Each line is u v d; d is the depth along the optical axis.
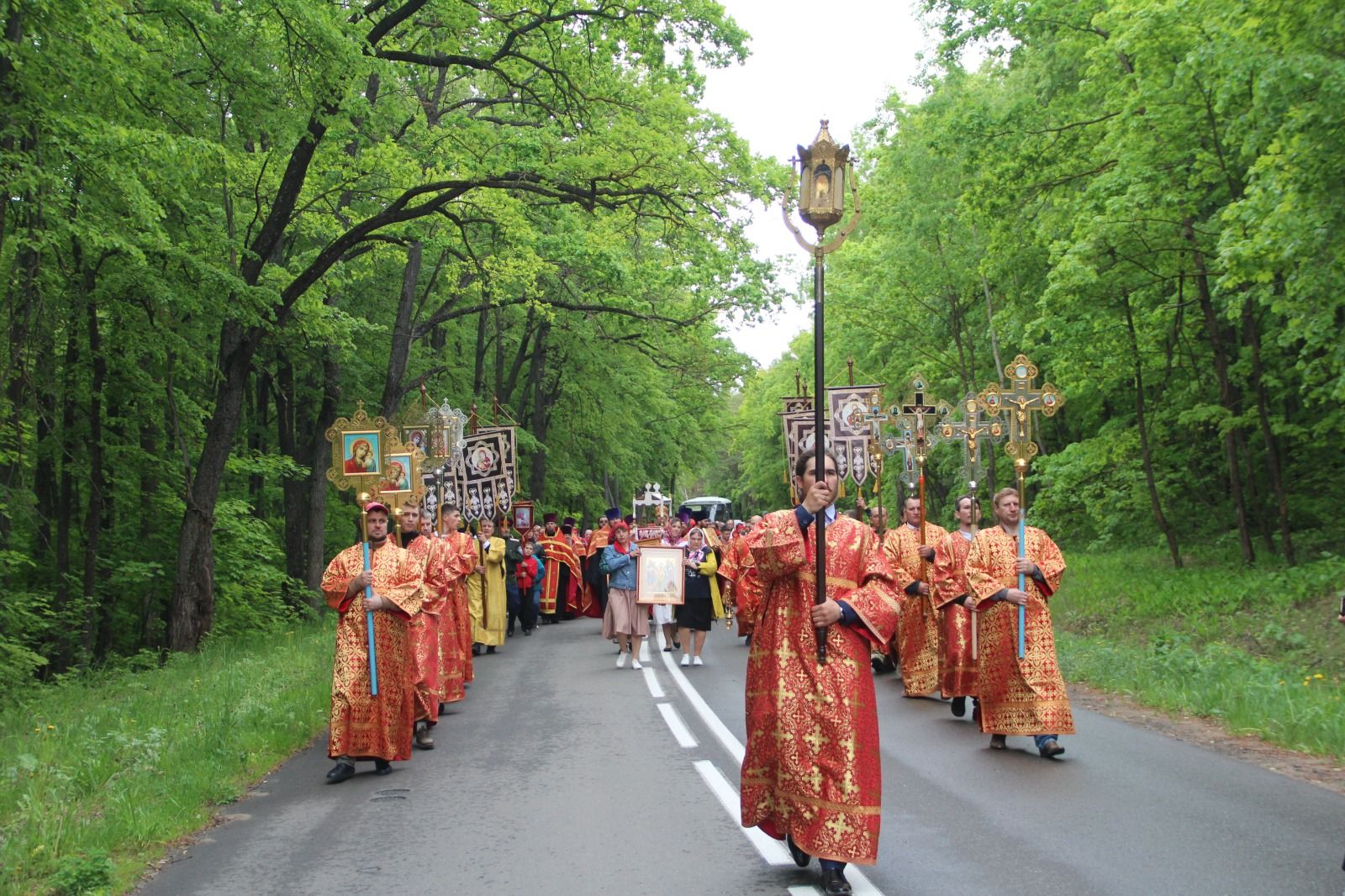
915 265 30.56
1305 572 16.05
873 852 5.04
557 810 7.00
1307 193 12.69
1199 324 20.78
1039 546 8.57
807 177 5.55
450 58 17.22
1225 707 9.66
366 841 6.46
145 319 16.78
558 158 18.17
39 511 18.28
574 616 24.98
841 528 5.42
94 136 12.12
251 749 8.98
